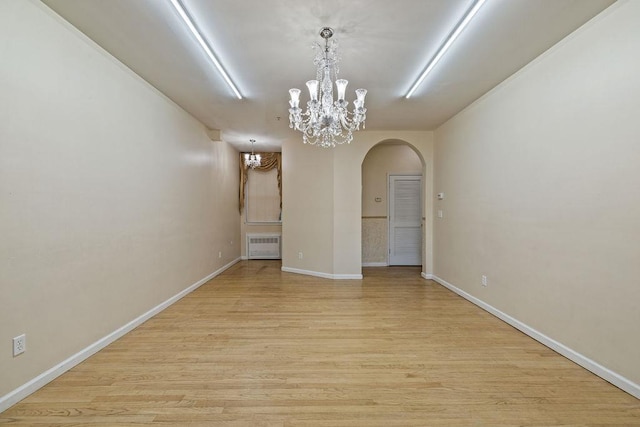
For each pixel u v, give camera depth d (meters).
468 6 2.11
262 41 2.54
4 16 1.82
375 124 4.91
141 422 1.71
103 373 2.22
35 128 2.01
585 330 2.29
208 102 3.93
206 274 5.11
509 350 2.60
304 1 2.07
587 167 2.27
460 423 1.71
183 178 4.20
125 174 2.94
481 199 3.71
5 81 1.82
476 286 3.86
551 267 2.61
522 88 2.97
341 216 5.34
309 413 1.80
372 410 1.83
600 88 2.16
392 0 2.06
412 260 6.65
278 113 4.38
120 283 2.87
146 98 3.30
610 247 2.09
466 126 4.09
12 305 1.86
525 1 2.04
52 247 2.13
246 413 1.80
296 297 4.22
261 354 2.54
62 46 2.22
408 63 2.91
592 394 1.97
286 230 6.07
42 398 1.92
